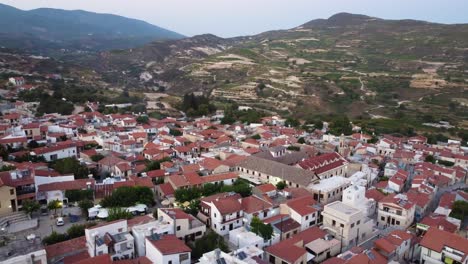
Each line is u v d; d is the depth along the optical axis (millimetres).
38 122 164750
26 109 198750
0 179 84938
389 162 143375
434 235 76750
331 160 130750
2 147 120188
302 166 119938
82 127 169375
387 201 96562
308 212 89250
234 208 86750
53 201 87562
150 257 69562
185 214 82000
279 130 187375
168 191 101000
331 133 197125
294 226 86062
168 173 113500
